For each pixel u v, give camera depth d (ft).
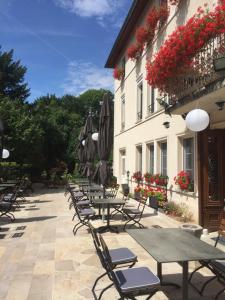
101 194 35.63
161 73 26.45
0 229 28.91
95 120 110.32
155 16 40.68
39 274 18.01
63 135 98.07
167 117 38.93
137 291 12.53
